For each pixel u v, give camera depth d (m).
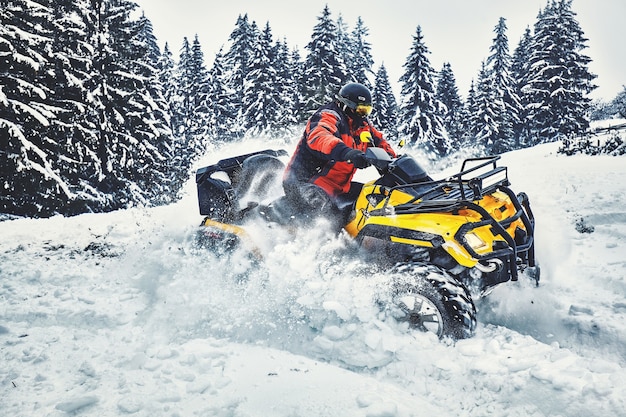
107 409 2.60
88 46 21.08
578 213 6.64
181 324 3.88
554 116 40.34
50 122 18.52
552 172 10.45
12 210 17.98
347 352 3.27
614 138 15.12
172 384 2.87
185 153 39.03
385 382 3.03
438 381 2.97
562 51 40.41
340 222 4.20
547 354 2.97
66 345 3.47
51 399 2.71
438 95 54.03
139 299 4.53
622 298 3.96
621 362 3.20
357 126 4.63
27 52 16.77
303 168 4.52
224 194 4.88
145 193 24.33
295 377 2.98
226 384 2.89
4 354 3.31
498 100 41.50
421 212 3.65
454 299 3.27
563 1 41.31
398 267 3.50
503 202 3.86
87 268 5.64
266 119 37.81
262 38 39.31
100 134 22.73
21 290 4.89
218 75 43.75
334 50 34.12
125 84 24.20
